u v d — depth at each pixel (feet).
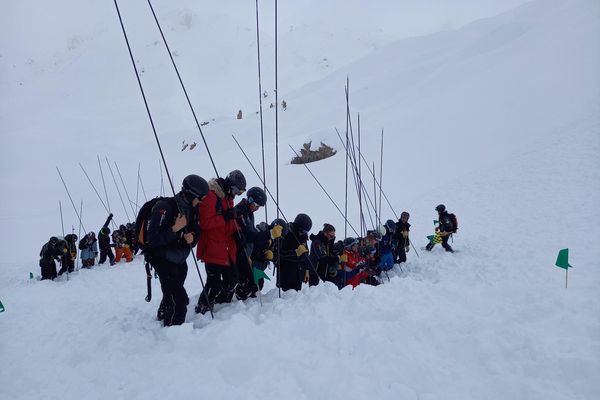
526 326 14.33
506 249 32.76
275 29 18.84
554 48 111.14
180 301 16.10
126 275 39.75
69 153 190.60
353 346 12.89
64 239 45.06
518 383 10.66
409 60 220.02
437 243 37.91
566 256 20.02
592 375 10.85
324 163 94.12
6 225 86.38
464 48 186.19
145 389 11.62
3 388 12.78
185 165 137.69
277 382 11.15
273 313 16.44
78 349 15.29
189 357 13.11
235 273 18.30
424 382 10.98
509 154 64.34
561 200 43.11
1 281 45.03
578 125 63.31
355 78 229.86
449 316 14.99
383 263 30.22
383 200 65.36
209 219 16.47
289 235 20.43
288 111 199.21
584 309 15.79
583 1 160.56
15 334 18.47
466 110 95.50
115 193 110.22
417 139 90.12
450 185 60.49
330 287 18.70
